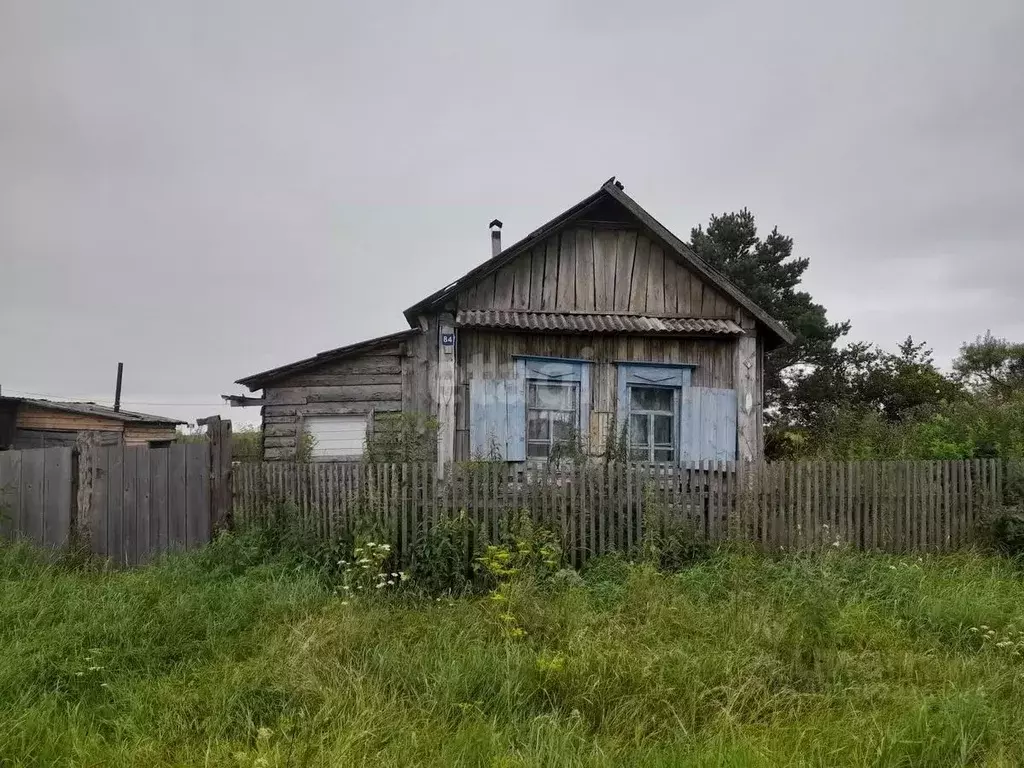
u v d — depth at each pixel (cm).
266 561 665
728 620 509
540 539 657
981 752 346
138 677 422
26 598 536
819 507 735
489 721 367
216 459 728
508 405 1020
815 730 362
